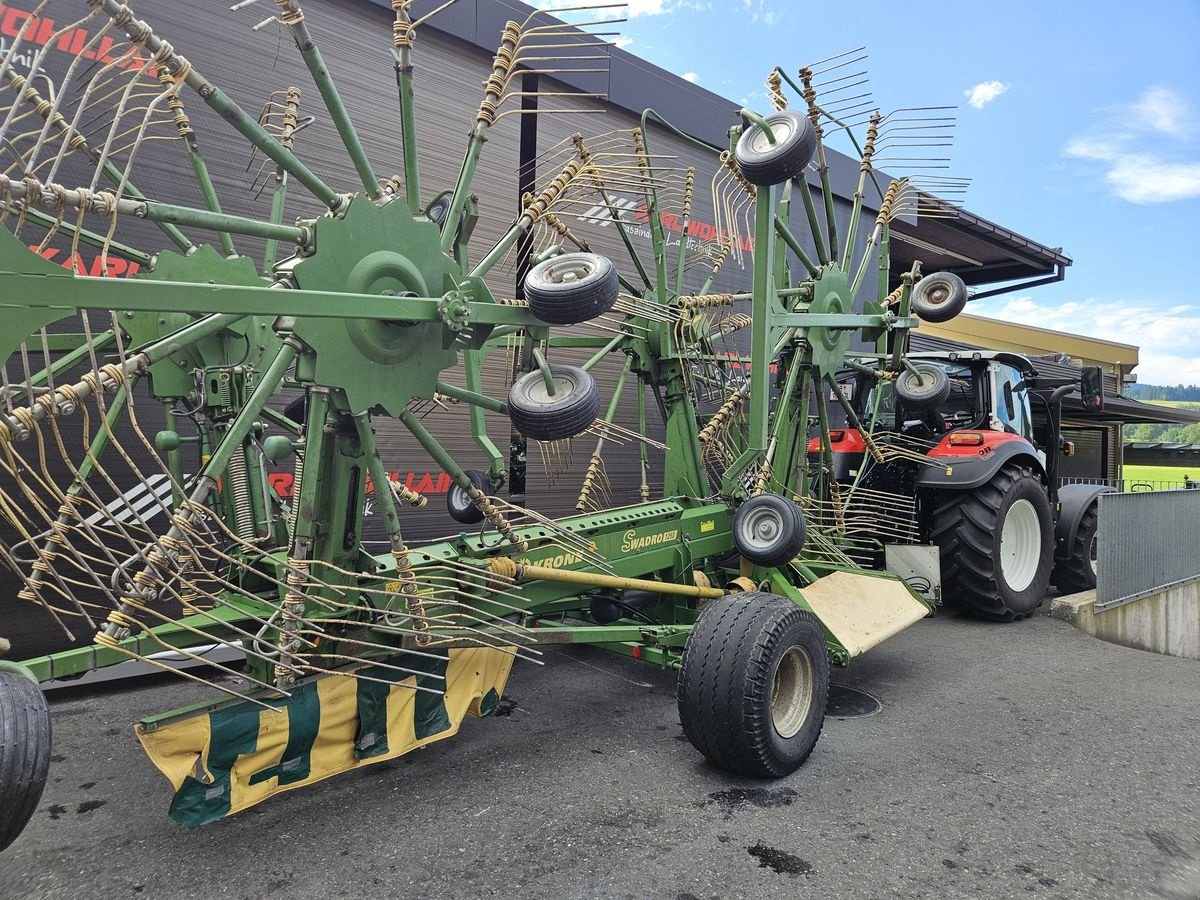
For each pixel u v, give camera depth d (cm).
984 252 1198
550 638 299
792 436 449
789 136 359
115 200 186
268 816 272
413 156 250
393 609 271
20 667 202
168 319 340
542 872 238
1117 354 1791
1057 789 304
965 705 400
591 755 329
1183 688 436
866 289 1003
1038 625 575
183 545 213
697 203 780
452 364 260
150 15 455
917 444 585
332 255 220
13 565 196
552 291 252
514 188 643
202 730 221
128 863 242
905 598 411
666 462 446
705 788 299
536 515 307
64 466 423
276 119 509
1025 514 590
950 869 245
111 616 204
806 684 319
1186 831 273
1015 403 625
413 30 244
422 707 278
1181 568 730
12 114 179
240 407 350
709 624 301
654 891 230
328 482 262
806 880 237
